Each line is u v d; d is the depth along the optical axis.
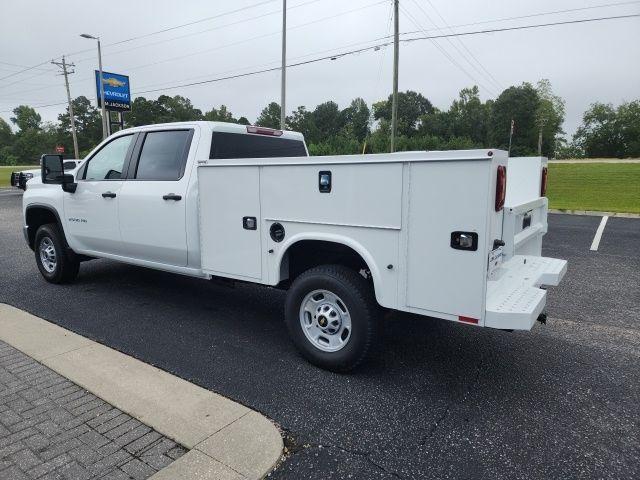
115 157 5.36
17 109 130.62
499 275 3.29
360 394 3.38
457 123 83.56
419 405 3.24
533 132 77.38
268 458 2.61
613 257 7.92
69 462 2.57
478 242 2.89
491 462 2.63
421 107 91.88
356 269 3.84
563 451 2.72
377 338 3.54
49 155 5.36
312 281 3.65
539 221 4.60
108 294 5.85
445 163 2.92
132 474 2.48
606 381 3.58
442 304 3.07
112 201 5.19
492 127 79.94
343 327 3.65
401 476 2.52
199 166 4.20
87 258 6.27
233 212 4.04
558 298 5.66
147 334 4.53
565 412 3.15
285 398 3.32
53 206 5.98
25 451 2.66
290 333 3.88
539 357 4.02
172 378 3.54
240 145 5.03
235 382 3.56
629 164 45.69
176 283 6.38
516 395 3.37
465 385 3.53
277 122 101.69
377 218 3.24
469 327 4.73
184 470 2.50
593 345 4.26
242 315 5.10
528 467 2.59
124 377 3.54
